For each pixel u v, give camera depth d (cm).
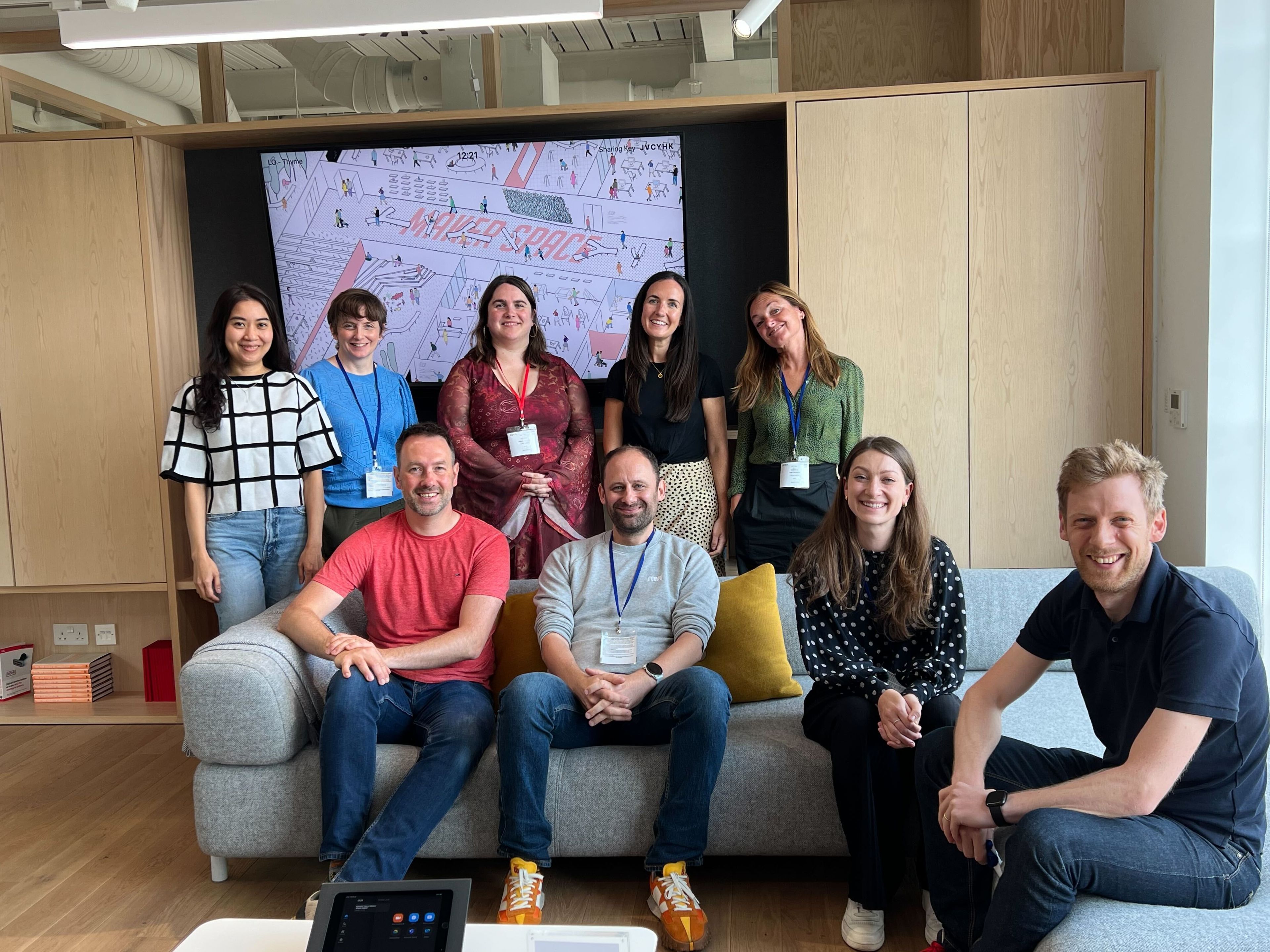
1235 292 364
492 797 278
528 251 459
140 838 332
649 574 305
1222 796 192
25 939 268
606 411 411
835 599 275
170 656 468
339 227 461
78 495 452
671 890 260
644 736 283
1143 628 199
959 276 417
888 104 414
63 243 443
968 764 216
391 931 175
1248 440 367
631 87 447
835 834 275
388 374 410
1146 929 178
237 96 458
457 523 308
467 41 450
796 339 380
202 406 360
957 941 229
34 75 460
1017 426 421
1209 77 361
